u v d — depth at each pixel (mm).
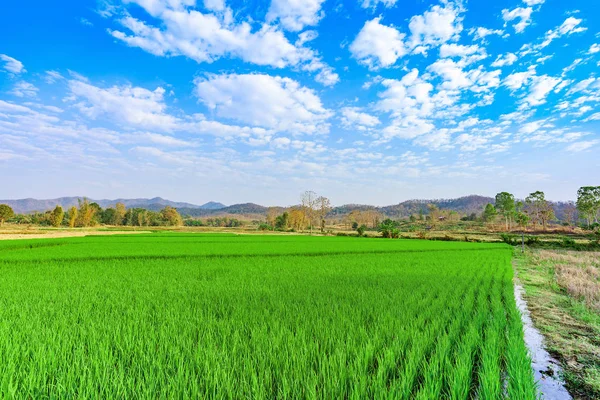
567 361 4949
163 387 3205
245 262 15477
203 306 6773
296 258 17641
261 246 25266
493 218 86625
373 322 5535
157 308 6438
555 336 6090
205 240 33500
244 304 6852
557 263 19266
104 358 3791
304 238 42312
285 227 86500
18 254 16875
